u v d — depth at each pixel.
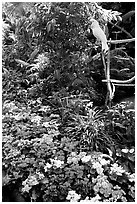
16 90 3.34
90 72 3.29
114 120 2.59
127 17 3.43
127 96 3.40
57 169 2.16
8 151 2.34
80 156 2.20
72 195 1.97
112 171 2.13
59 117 2.76
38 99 3.01
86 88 3.11
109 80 2.95
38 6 2.94
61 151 2.29
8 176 2.18
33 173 2.18
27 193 2.14
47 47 3.04
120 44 3.65
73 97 2.89
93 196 2.07
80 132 2.46
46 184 2.09
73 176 2.09
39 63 3.20
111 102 3.06
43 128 2.55
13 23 4.00
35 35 3.07
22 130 2.51
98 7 2.90
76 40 2.93
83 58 3.07
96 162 2.14
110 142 2.42
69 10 2.80
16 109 2.88
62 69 3.01
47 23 2.78
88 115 2.54
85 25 2.86
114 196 1.99
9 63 3.78
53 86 3.13
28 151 2.36
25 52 3.67
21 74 3.56
